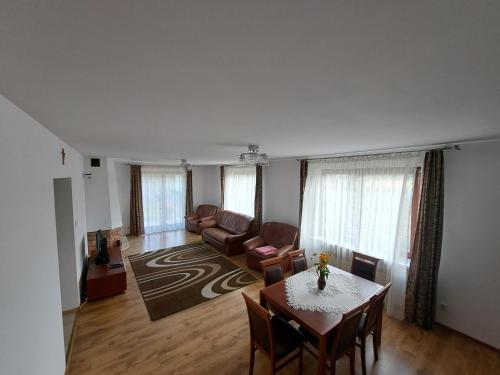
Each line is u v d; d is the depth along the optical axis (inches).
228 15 20.7
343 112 52.3
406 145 107.7
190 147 116.3
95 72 32.4
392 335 108.3
